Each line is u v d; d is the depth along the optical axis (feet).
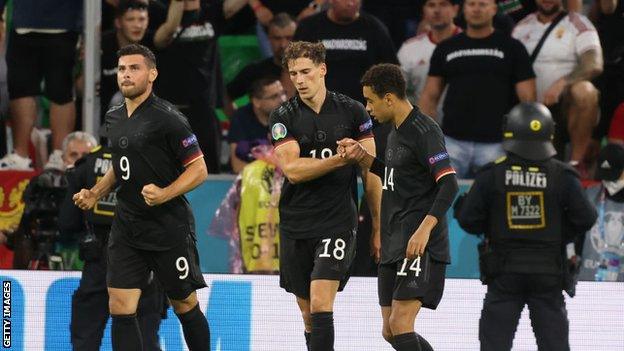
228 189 114.42
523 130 89.76
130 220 84.23
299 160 82.38
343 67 117.70
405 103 80.53
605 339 95.61
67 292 96.58
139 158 83.10
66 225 95.91
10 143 127.34
